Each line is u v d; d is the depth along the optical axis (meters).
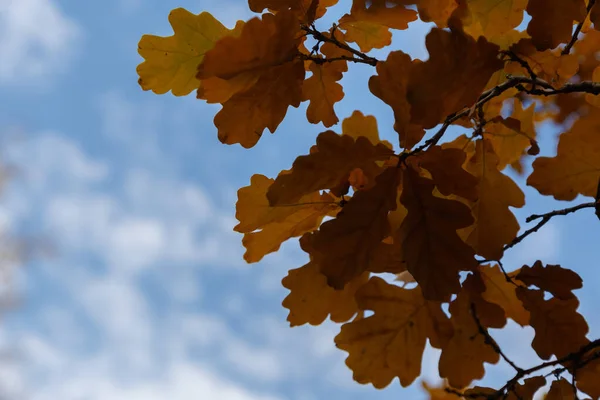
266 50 1.61
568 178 1.69
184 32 1.71
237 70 1.61
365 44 1.73
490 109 1.74
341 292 1.71
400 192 1.67
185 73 1.72
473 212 1.66
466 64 1.55
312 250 1.68
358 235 1.61
